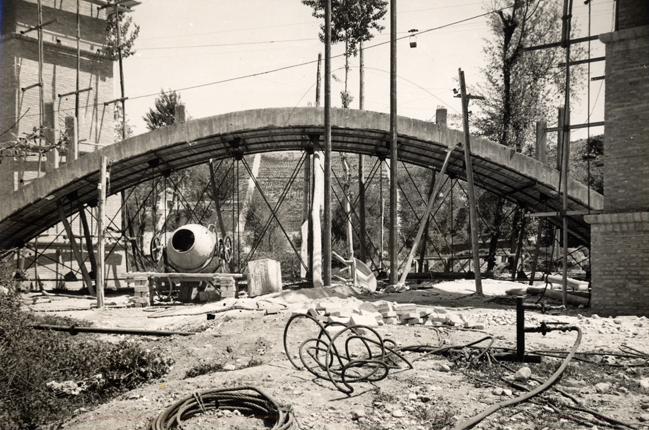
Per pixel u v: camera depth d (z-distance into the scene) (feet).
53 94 103.30
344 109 75.25
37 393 25.94
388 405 22.84
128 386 29.43
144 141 76.02
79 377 29.66
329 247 69.51
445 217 128.98
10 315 29.86
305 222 85.51
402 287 75.92
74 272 99.96
